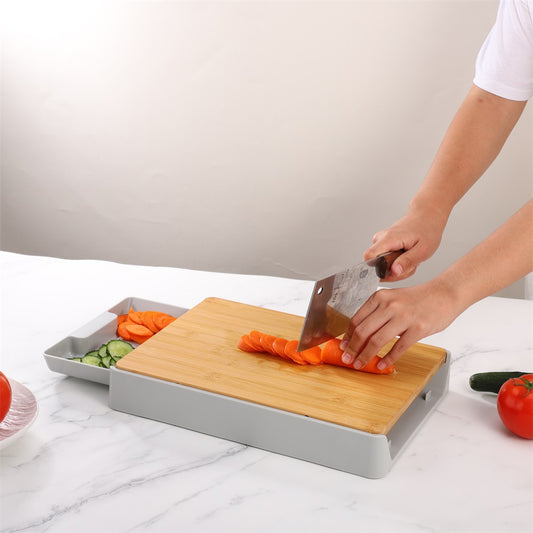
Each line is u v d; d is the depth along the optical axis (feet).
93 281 5.21
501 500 3.14
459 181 4.37
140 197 8.81
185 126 8.38
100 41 8.24
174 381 3.55
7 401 3.15
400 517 3.02
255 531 2.93
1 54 8.54
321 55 7.82
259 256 8.78
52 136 8.79
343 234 8.47
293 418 3.33
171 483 3.19
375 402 3.44
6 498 3.06
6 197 9.18
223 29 7.91
